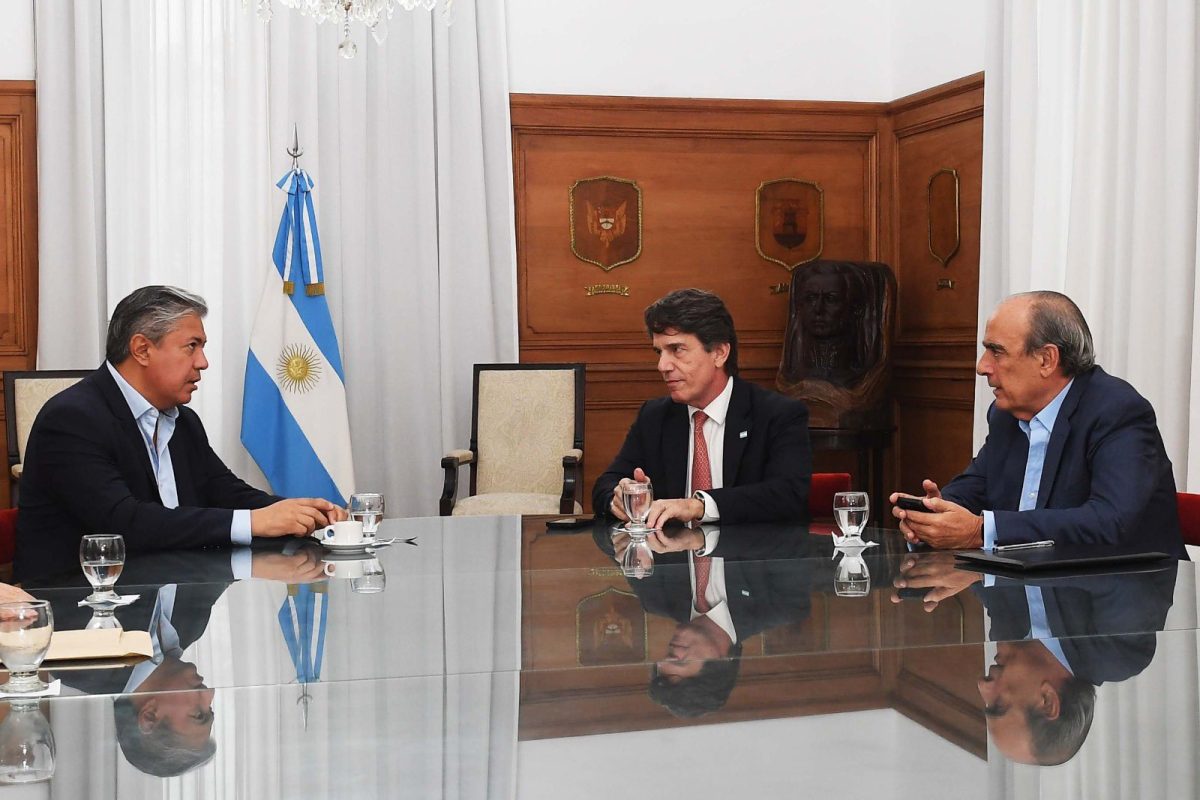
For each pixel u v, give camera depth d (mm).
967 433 6051
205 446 3121
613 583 2010
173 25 5945
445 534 2711
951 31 6113
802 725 1167
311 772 1047
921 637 1554
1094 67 4812
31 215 5914
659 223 6535
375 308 6164
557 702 1259
